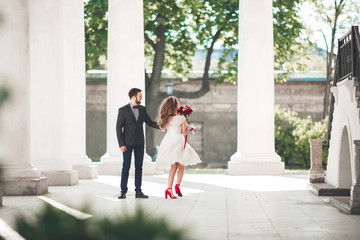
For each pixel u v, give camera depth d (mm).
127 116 13609
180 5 34625
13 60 13773
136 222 1604
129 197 13859
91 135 39719
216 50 57625
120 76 22125
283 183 18188
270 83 22125
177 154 13422
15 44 13781
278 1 34219
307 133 32094
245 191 15594
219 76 36000
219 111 38812
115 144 22375
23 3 13906
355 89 12414
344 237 8156
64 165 17641
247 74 22094
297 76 38188
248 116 22000
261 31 22094
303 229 8938
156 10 33562
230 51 35719
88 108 39625
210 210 11391
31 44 17312
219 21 33469
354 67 12648
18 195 14133
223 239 7949
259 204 12516
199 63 55250
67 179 17406
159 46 34781
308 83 38531
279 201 13125
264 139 21953
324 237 8156
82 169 20250
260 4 22172
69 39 21422
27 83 14219
